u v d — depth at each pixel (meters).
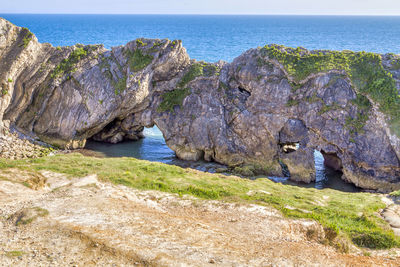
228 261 16.48
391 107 48.78
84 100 60.09
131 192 29.30
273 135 55.38
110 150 62.19
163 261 15.88
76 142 61.03
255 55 61.34
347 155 50.72
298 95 55.09
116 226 19.94
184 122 60.69
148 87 63.22
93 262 15.84
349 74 52.69
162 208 26.50
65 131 60.22
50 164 36.94
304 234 22.08
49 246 17.19
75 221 20.22
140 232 19.34
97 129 62.69
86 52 63.72
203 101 60.91
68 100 60.22
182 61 64.94
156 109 64.06
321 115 52.62
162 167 40.00
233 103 59.69
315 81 54.22
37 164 36.50
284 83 56.62
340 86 52.62
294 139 54.31
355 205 31.34
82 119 60.03
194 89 62.78
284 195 33.97
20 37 59.41
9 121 58.38
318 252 19.17
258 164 55.91
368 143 49.31
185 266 15.59
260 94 57.50
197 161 59.16
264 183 39.97
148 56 61.34
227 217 24.91
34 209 21.70
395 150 47.50
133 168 38.53
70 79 60.53
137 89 60.25
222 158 57.62
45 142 60.12
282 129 55.38
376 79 51.34
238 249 18.36
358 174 49.97
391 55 54.81
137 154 61.03
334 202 32.66
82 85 60.53
